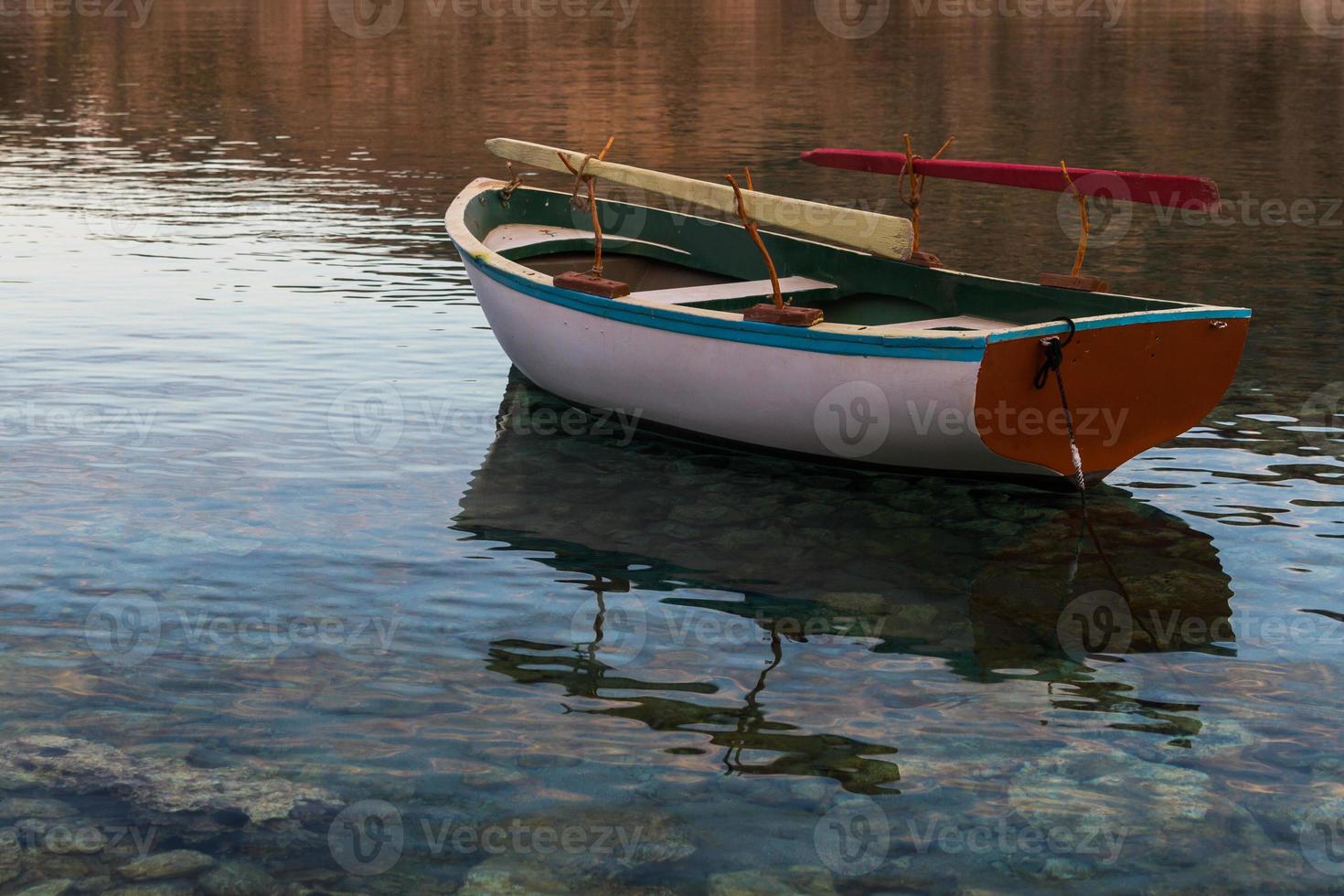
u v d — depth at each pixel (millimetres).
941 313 6488
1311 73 21641
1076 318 5504
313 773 3512
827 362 5555
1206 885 3066
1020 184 6027
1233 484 5734
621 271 7859
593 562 4934
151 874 3086
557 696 3939
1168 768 3551
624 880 3086
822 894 3037
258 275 9633
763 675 4082
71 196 12742
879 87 20844
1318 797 3408
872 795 3436
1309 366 7363
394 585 4707
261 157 15102
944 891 3049
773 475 5914
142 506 5398
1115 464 5602
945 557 5000
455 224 7289
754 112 18219
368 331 8188
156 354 7621
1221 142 15375
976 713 3848
